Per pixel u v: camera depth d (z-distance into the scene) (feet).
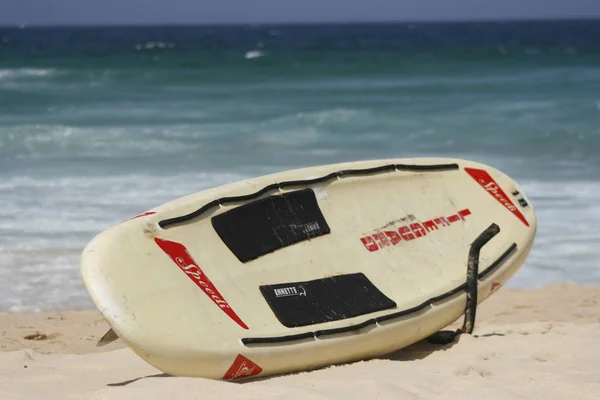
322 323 14.93
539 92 74.64
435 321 16.47
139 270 13.74
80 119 59.72
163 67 103.86
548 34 270.46
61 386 14.06
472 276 17.07
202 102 69.87
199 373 13.42
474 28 386.93
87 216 32.30
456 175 19.25
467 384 13.38
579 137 51.37
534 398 12.71
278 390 12.58
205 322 13.78
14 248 28.25
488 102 67.36
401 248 17.37
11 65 110.22
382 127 55.31
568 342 16.78
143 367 15.67
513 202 19.26
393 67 103.30
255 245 15.67
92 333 20.52
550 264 27.99
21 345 19.11
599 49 147.84
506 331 18.78
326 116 57.21
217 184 38.60
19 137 48.83
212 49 160.45
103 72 95.30
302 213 16.72
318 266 16.16
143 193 36.40
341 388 12.84
